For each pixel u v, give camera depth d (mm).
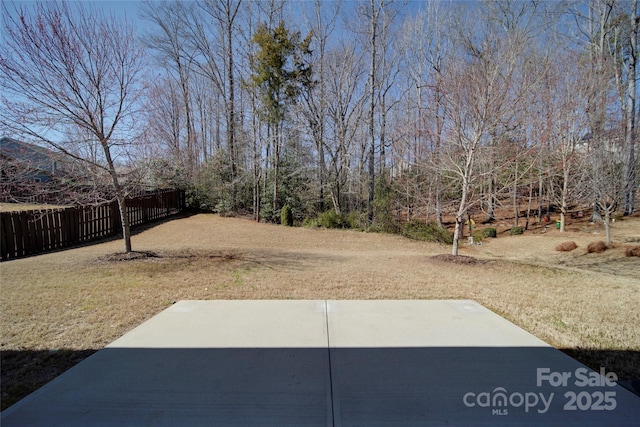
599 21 17250
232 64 18484
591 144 12164
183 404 2045
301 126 17016
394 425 1867
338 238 12664
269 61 15602
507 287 5145
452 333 3213
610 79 14375
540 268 6754
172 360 2625
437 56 18094
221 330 3250
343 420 1905
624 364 2660
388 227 14430
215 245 9711
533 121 10359
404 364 2580
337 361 2623
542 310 4016
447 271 6336
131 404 2045
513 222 19344
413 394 2168
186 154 18906
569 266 8703
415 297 4527
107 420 1896
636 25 16672
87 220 10000
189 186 18109
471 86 7051
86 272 5625
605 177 11133
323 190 18656
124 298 4262
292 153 19312
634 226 15398
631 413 2010
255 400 2092
